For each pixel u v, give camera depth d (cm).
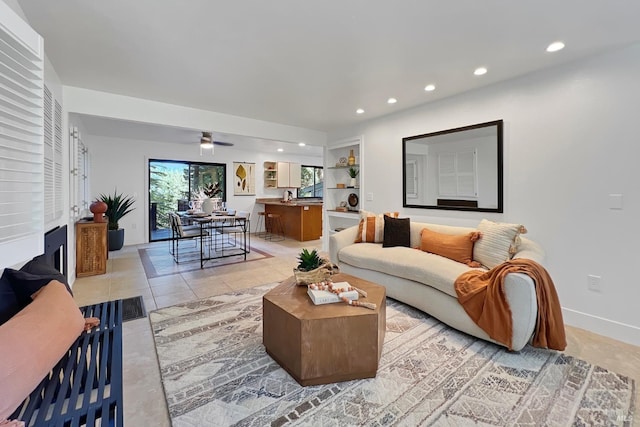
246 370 183
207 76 280
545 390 164
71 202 341
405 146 396
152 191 673
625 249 226
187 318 259
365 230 377
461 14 183
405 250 313
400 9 178
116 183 621
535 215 274
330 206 546
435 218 364
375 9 178
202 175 744
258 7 176
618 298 229
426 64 254
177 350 206
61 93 296
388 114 416
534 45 221
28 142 120
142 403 155
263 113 409
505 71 269
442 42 218
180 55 238
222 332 233
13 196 120
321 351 167
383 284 306
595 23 192
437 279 246
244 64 254
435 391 164
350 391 163
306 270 220
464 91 322
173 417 144
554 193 262
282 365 184
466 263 272
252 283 361
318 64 254
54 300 128
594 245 240
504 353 203
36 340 103
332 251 372
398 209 411
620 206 227
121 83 298
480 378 175
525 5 174
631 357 199
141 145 647
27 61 116
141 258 500
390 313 271
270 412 148
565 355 201
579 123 246
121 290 335
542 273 202
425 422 141
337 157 542
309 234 700
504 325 199
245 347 210
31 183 123
